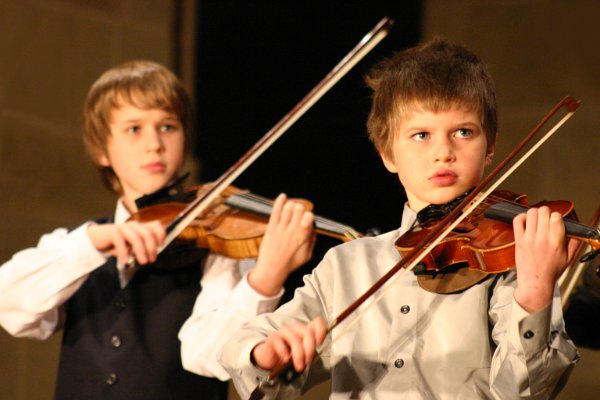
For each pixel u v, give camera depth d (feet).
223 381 26.30
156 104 28.37
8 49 42.83
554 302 18.16
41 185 43.14
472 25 44.42
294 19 44.55
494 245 18.31
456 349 18.10
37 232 42.91
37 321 26.96
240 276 26.55
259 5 44.88
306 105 23.77
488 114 19.83
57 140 43.75
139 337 26.18
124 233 25.21
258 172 43.83
